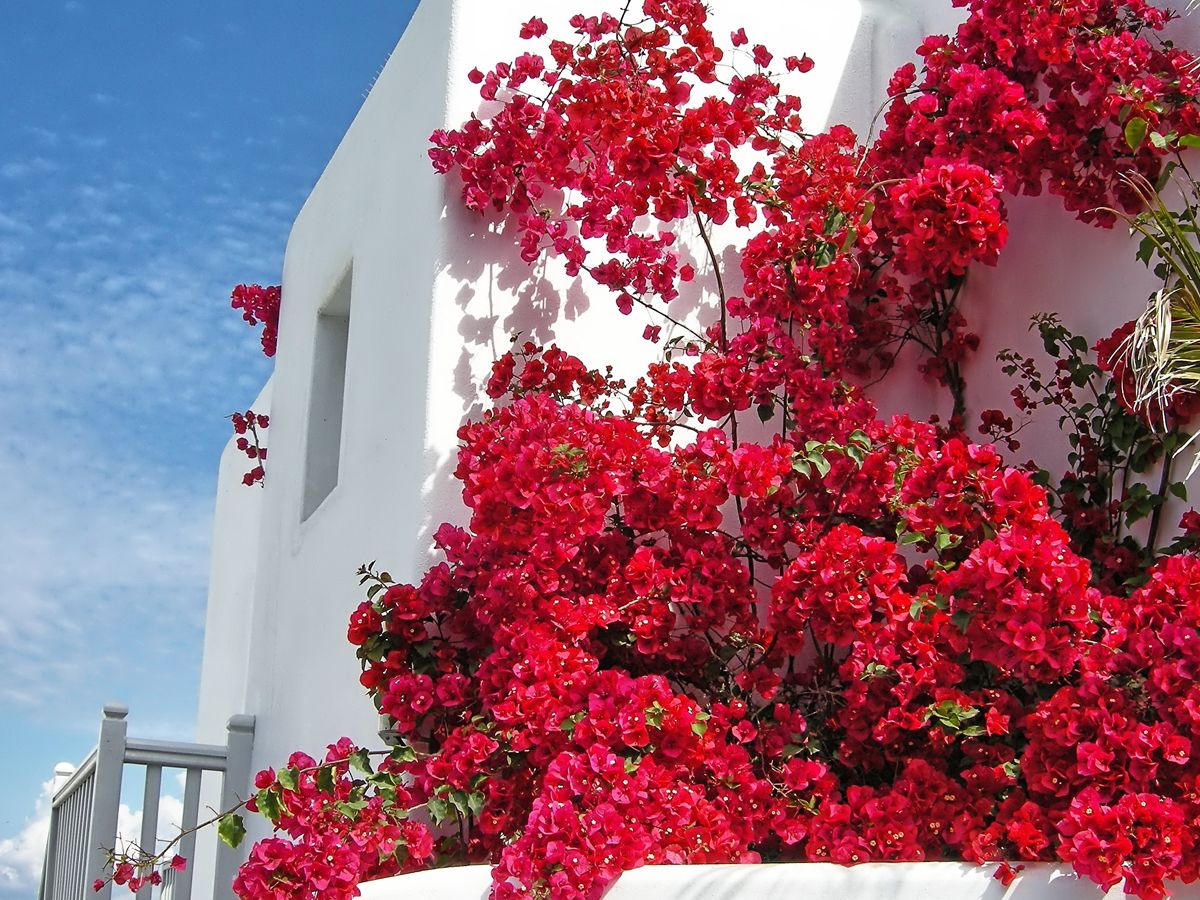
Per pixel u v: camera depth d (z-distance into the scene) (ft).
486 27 13.23
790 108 13.60
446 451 12.24
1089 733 9.13
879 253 14.12
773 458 11.00
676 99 12.80
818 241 12.49
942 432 13.51
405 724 11.05
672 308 13.65
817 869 9.29
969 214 11.71
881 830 9.78
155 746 16.25
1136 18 12.67
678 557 11.76
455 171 12.80
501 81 13.21
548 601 11.07
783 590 10.66
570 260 12.75
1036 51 12.65
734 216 14.14
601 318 13.24
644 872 9.26
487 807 10.53
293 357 17.95
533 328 12.88
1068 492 12.50
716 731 10.78
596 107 12.20
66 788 19.24
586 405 12.52
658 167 12.08
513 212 12.93
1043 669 9.39
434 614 11.73
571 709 10.13
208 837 22.25
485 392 12.50
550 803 9.24
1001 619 9.15
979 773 10.07
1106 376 12.53
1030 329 13.42
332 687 13.83
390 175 14.33
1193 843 8.61
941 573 10.17
